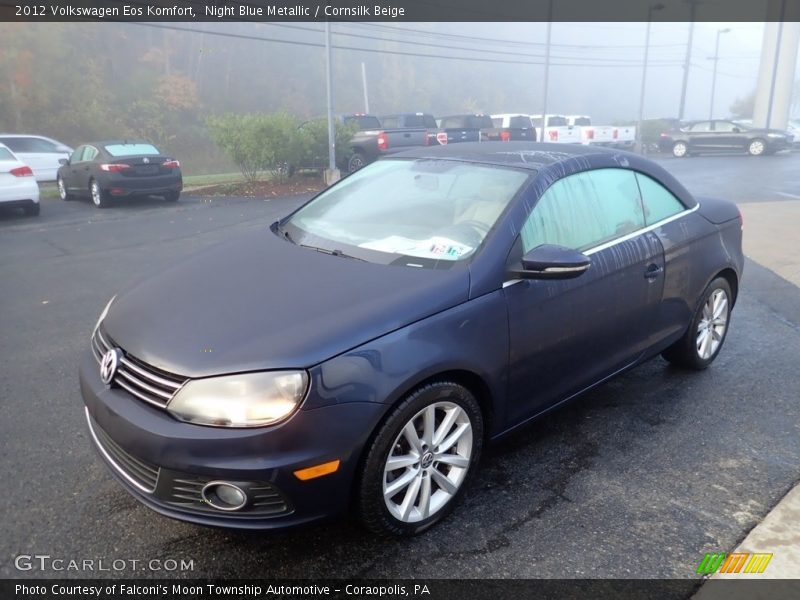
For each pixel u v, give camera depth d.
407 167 4.07
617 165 3.98
